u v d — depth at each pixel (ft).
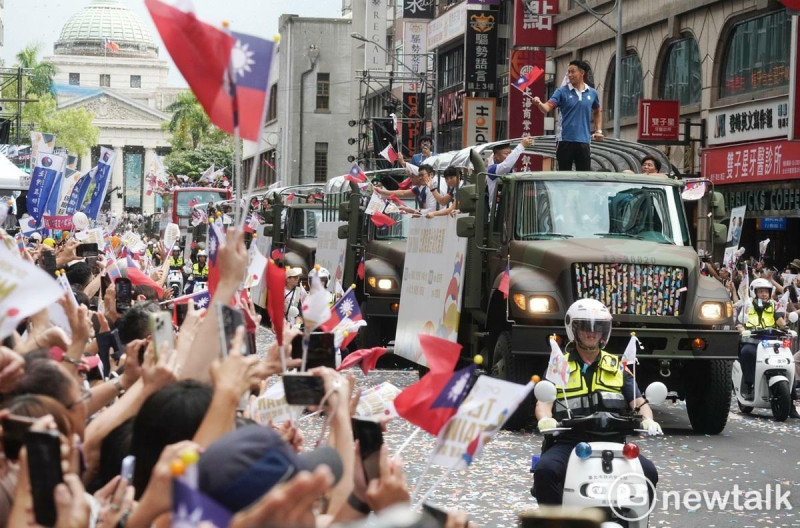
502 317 127.24
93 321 70.03
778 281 200.54
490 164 155.84
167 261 112.37
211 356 38.88
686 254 120.57
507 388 35.91
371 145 499.51
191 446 28.30
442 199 151.53
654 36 294.87
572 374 64.95
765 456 105.60
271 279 45.21
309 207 253.85
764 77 248.32
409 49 455.22
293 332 41.39
